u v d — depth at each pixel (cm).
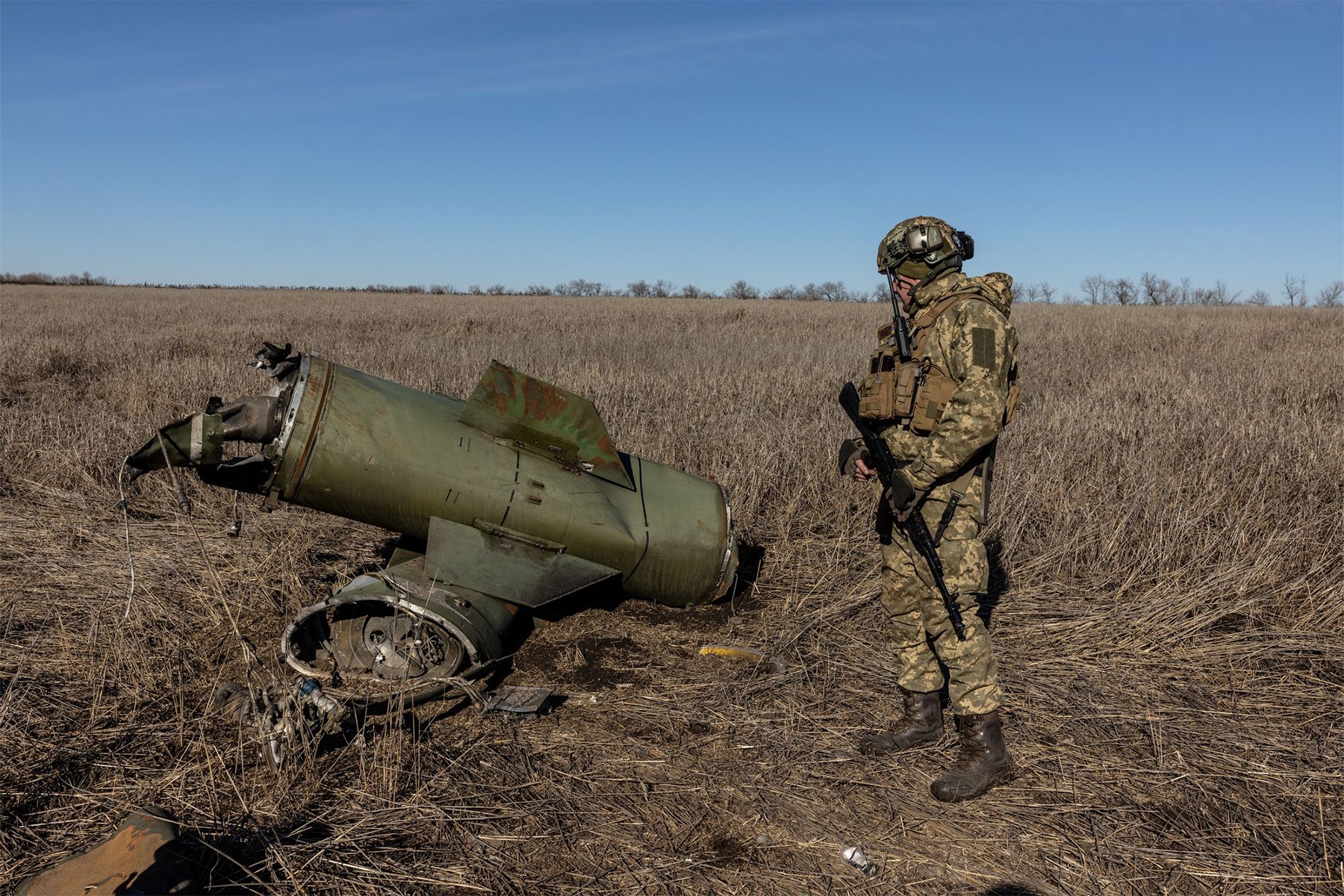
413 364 1302
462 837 266
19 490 628
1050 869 257
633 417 856
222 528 554
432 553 382
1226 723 337
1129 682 371
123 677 356
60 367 1312
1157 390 1069
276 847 251
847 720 345
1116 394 1068
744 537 570
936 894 247
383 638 383
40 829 262
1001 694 299
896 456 304
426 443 395
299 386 381
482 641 364
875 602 464
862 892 247
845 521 591
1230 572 465
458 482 395
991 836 273
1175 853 262
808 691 368
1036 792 295
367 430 385
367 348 1606
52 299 4222
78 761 298
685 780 302
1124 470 636
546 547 409
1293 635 411
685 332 2214
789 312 3328
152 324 2288
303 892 237
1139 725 335
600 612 459
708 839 271
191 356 1467
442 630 365
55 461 671
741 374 1212
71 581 458
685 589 444
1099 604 454
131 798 279
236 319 2591
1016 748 321
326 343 1730
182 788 284
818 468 665
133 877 231
